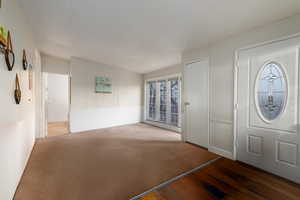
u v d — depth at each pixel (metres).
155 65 4.65
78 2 1.74
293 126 1.83
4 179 1.28
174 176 1.93
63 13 1.99
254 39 2.18
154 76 5.37
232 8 1.72
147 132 4.25
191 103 3.27
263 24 2.05
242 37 2.32
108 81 4.76
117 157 2.51
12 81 1.52
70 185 1.70
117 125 5.09
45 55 3.90
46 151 2.73
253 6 1.67
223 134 2.62
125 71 5.24
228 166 2.22
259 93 2.14
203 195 1.57
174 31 2.38
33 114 2.99
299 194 1.60
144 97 5.80
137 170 2.08
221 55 2.63
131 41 2.86
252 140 2.22
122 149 2.89
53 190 1.61
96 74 4.47
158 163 2.30
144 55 3.69
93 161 2.34
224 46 2.58
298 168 1.79
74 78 4.05
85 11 1.92
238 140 2.39
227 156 2.54
